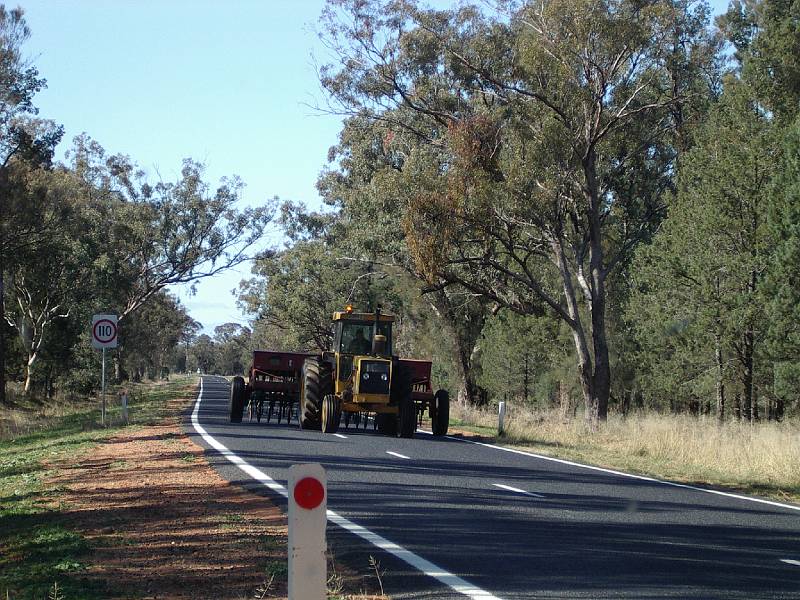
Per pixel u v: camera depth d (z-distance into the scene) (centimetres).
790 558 941
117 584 793
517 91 3522
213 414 3462
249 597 751
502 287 3884
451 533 1022
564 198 3488
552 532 1044
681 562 895
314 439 2277
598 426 3045
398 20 3797
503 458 1989
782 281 3347
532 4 3419
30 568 861
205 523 1063
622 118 3553
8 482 1540
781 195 3372
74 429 2898
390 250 3947
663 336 4053
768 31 3956
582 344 3509
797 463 1848
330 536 994
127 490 1353
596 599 737
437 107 3831
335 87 3878
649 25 3306
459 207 3291
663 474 1817
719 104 3872
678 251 3903
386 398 2516
